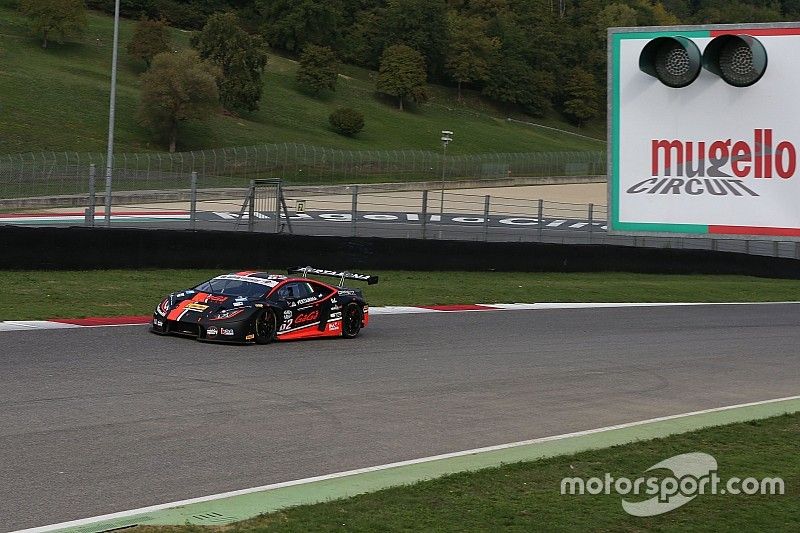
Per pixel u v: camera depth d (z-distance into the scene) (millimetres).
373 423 26266
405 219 106375
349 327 42281
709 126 16453
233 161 165375
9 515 16875
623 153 17016
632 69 16875
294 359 35438
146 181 124500
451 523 17562
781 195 16047
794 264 95125
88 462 20656
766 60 15898
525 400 30906
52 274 52156
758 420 28875
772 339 49469
